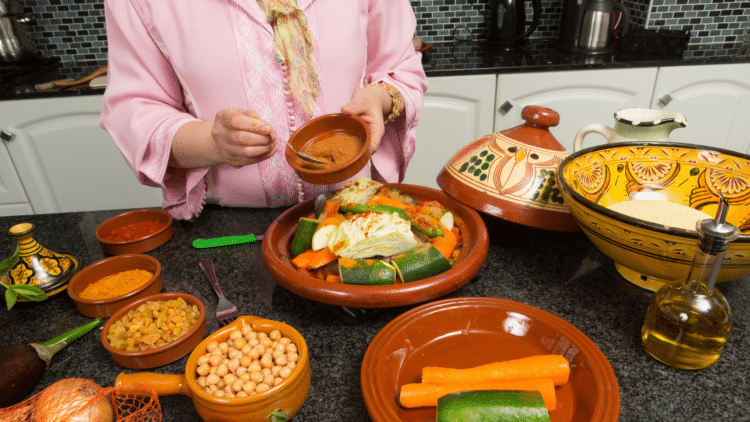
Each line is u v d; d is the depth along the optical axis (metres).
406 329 0.60
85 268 0.77
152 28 0.95
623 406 0.54
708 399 0.54
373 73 1.17
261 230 0.98
